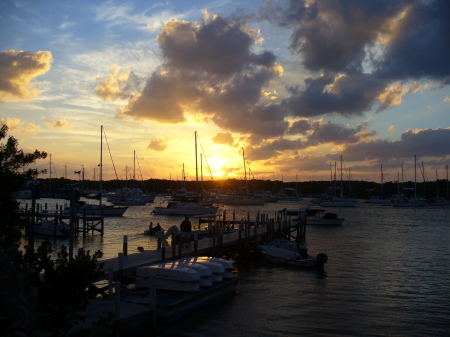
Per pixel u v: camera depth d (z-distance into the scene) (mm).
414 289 20000
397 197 125375
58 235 38875
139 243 35781
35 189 13891
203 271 16453
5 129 11203
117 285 12000
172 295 15391
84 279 8828
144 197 101812
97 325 5426
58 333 8133
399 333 14016
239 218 68625
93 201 119875
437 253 31844
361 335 13828
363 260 28422
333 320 15242
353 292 19344
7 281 4793
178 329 13820
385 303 17531
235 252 27828
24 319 4785
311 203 122875
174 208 70750
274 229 36781
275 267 25750
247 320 15070
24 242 34938
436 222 63406
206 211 70375
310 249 34000
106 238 39875
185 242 23922
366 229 52344
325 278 22453
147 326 13078
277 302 17531
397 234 46219
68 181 121875
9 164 10938
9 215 10359
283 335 13648
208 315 15555
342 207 111000
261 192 148125
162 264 17031
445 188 155250
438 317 15703
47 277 8750
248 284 20969
